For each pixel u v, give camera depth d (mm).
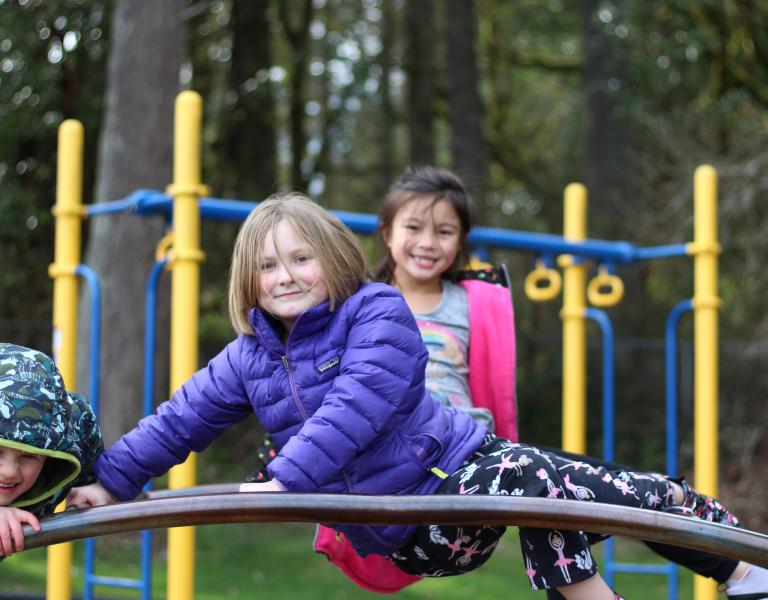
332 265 1866
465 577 6047
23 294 9273
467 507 1664
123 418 6848
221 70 11062
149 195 3156
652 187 9766
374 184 12570
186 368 2824
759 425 8516
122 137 6977
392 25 12070
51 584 3197
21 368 1723
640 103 9562
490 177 12469
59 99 9117
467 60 10578
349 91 11570
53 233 9273
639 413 9891
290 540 7090
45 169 9203
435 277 2590
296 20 12062
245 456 9266
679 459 9250
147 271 6984
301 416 1888
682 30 9727
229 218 3172
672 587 3861
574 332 3992
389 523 1663
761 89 10117
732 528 1697
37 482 1823
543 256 3834
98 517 1691
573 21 12750
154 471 1946
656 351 9914
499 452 1916
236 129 10391
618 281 3947
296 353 1883
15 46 8891
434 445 1898
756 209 7859
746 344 8656
